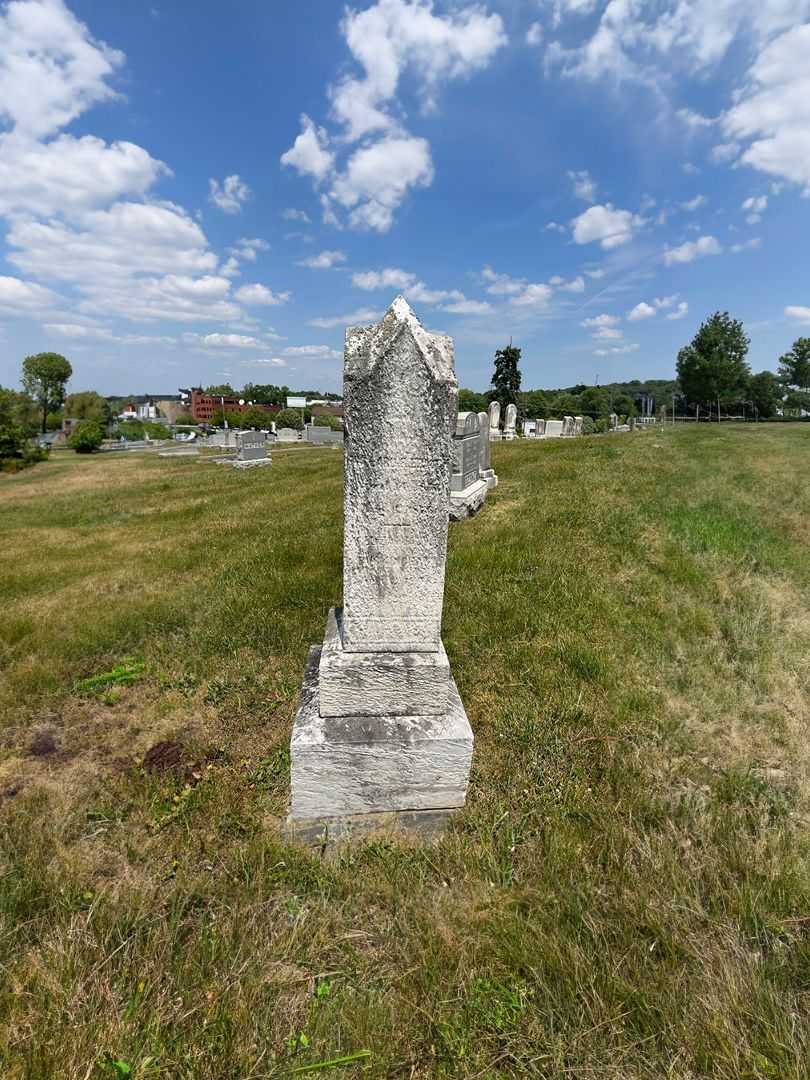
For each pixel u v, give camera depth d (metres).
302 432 39.97
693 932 1.99
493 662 3.92
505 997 1.79
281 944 1.94
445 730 2.52
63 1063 1.52
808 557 6.14
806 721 3.30
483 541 6.59
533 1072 1.58
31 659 4.27
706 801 2.65
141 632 4.78
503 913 2.07
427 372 2.31
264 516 9.78
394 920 2.06
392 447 2.38
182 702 3.66
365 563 2.51
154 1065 1.54
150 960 1.85
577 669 3.79
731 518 7.57
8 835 2.46
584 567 5.56
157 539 8.74
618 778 2.80
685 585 5.22
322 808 2.54
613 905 2.09
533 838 2.47
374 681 2.53
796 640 4.26
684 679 3.69
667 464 12.70
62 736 3.38
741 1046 1.62
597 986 1.78
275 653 4.21
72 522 11.21
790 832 2.45
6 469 26.56
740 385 43.34
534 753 3.00
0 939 1.91
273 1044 1.64
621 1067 1.59
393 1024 1.70
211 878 2.23
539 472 12.04
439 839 2.50
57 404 70.00
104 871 2.32
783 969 1.84
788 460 13.79
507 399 44.69
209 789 2.79
